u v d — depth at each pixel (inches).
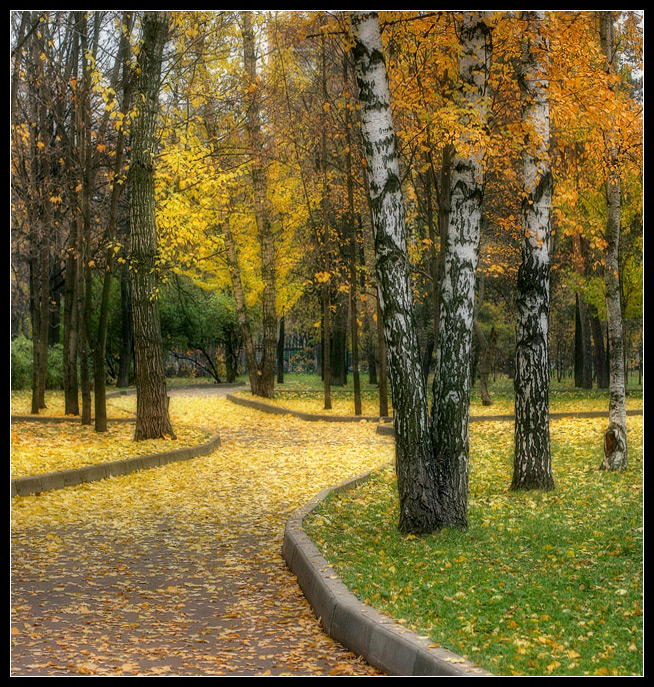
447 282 392.2
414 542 363.9
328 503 467.5
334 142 973.2
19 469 536.4
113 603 303.6
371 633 237.3
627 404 975.0
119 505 495.8
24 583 327.3
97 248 804.0
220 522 458.0
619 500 447.8
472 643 223.6
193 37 765.3
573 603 261.4
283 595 314.7
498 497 478.3
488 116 404.5
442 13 407.8
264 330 1282.0
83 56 772.6
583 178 575.5
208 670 228.7
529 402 495.2
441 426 387.2
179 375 2433.6
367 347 1685.5
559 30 436.1
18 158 872.9
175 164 714.8
